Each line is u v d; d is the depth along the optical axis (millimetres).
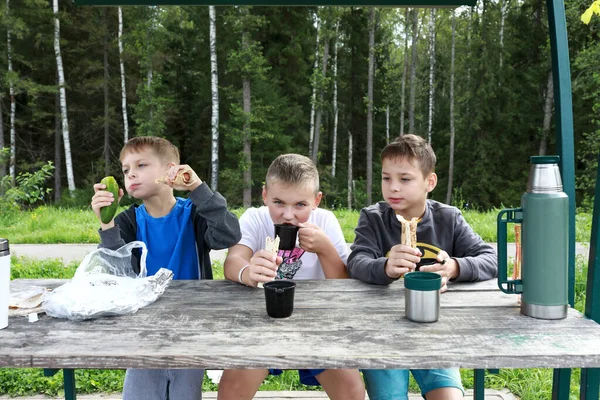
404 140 2039
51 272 5887
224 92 25344
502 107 26188
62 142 25016
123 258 1829
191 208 2109
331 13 25297
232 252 2039
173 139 26781
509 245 7551
